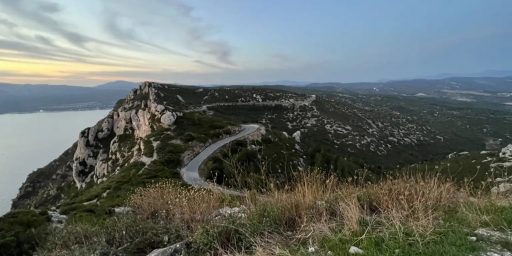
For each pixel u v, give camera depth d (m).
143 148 58.88
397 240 5.50
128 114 85.94
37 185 103.50
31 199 96.31
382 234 5.73
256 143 54.69
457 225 6.16
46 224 10.17
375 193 7.75
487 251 5.17
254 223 6.46
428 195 7.50
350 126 122.81
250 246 6.00
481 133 187.88
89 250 6.28
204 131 65.75
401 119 187.25
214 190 8.97
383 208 7.03
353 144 105.31
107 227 7.34
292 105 126.25
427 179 8.27
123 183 40.25
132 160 58.28
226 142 59.69
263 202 7.38
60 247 6.81
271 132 72.69
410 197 7.21
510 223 6.25
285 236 6.27
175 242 6.54
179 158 50.22
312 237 5.96
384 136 129.25
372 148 108.50
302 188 7.59
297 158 54.03
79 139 85.44
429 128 178.62
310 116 120.38
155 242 6.56
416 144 137.38
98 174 76.69
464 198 8.09
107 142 86.31
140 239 6.54
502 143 163.12
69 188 85.88
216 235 6.12
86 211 16.31
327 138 104.50
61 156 111.12
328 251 5.34
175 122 69.19
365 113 170.88
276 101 131.00
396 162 104.44
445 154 132.12
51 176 105.00
